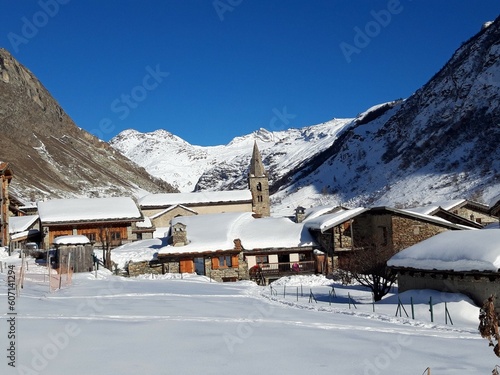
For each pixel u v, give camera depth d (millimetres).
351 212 43469
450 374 11094
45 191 119125
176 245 44812
